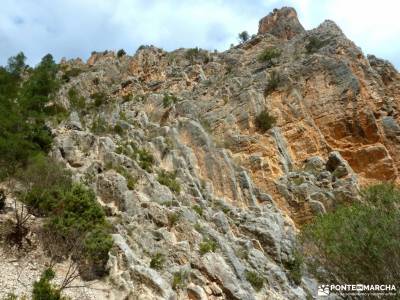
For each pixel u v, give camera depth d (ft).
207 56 236.22
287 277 96.48
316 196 122.31
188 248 88.33
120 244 77.87
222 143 148.66
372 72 161.07
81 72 232.94
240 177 130.62
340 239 65.36
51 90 135.95
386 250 59.82
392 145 140.26
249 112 157.79
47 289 57.67
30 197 83.97
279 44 209.56
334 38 176.76
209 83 193.47
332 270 65.26
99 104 189.98
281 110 158.10
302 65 169.37
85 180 103.71
